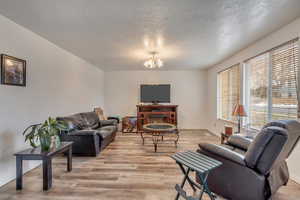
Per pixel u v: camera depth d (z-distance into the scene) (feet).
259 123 10.49
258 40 10.14
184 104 20.72
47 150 7.38
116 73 21.03
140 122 19.25
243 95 12.09
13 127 7.90
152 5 6.36
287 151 5.79
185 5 6.36
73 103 13.66
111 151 12.14
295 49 7.73
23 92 8.51
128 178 8.04
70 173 8.54
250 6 6.44
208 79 19.99
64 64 12.31
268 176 5.42
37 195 6.60
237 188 5.74
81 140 10.89
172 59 14.98
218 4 6.30
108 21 7.70
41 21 7.75
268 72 9.63
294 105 7.84
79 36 9.61
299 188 7.09
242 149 8.07
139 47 11.57
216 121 17.37
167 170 8.94
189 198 5.57
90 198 6.42
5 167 7.48
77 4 6.29
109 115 21.11
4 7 6.52
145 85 20.26
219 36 9.50
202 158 5.94
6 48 7.52
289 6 6.44
